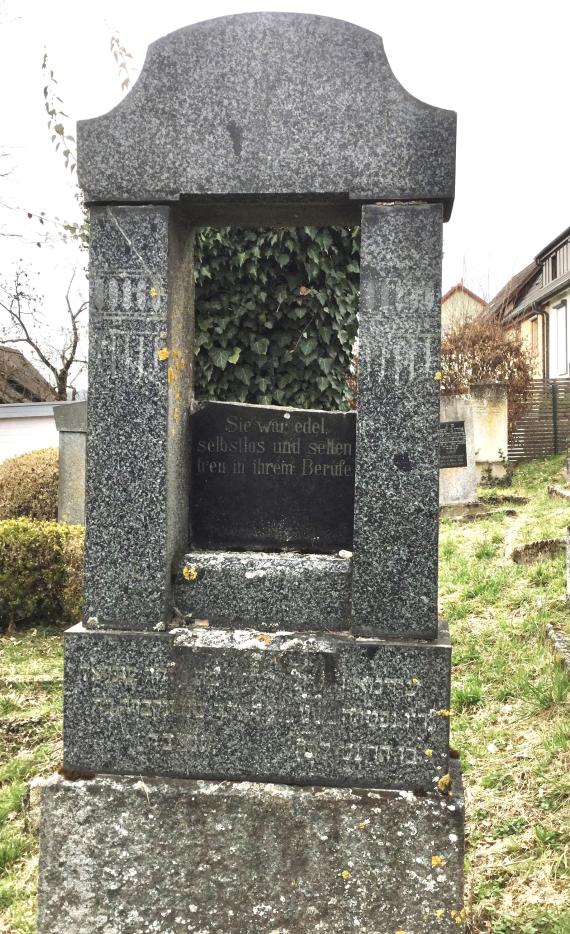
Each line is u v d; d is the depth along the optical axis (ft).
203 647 8.25
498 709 13.47
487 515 32.14
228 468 9.22
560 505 31.60
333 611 8.46
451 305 96.27
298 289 15.61
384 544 8.15
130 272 8.35
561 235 73.15
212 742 8.30
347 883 7.95
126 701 8.37
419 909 7.88
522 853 9.64
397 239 8.04
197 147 8.19
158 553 8.41
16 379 83.41
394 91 7.98
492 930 8.45
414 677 8.02
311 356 15.64
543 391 57.00
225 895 8.09
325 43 8.05
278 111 8.11
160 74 8.21
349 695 8.11
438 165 7.95
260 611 8.56
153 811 8.17
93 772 8.45
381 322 8.07
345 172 8.06
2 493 29.37
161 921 8.15
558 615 16.94
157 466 8.38
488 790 11.05
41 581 21.04
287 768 8.21
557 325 75.10
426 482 8.07
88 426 8.45
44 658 18.33
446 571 22.49
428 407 8.04
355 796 7.97
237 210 8.76
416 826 7.87
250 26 8.12
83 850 8.25
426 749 8.02
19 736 13.92
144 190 8.25
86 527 8.48
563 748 11.39
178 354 8.80
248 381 15.55
